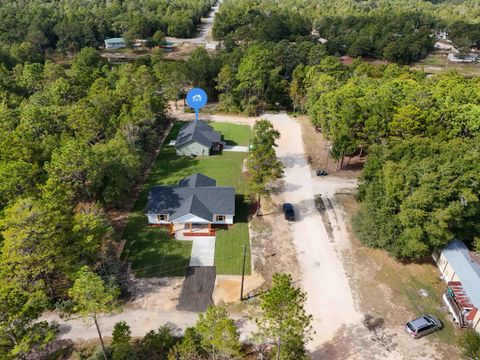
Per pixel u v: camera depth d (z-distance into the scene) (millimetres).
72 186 43188
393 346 32188
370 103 58781
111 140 52062
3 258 30328
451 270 37812
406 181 39406
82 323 33531
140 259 41156
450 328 33906
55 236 32094
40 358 30281
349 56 149500
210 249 42906
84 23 139500
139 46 146250
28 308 28016
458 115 55094
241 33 144750
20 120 56438
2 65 90188
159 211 45562
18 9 154625
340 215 49719
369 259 42125
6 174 38344
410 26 160875
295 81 83500
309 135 74250
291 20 162125
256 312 34906
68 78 84312
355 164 63500
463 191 37312
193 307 35344
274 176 45781
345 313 35312
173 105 88875
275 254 42469
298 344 27391
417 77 88438
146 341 30891
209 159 63688
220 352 27656
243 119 81688
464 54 146875
